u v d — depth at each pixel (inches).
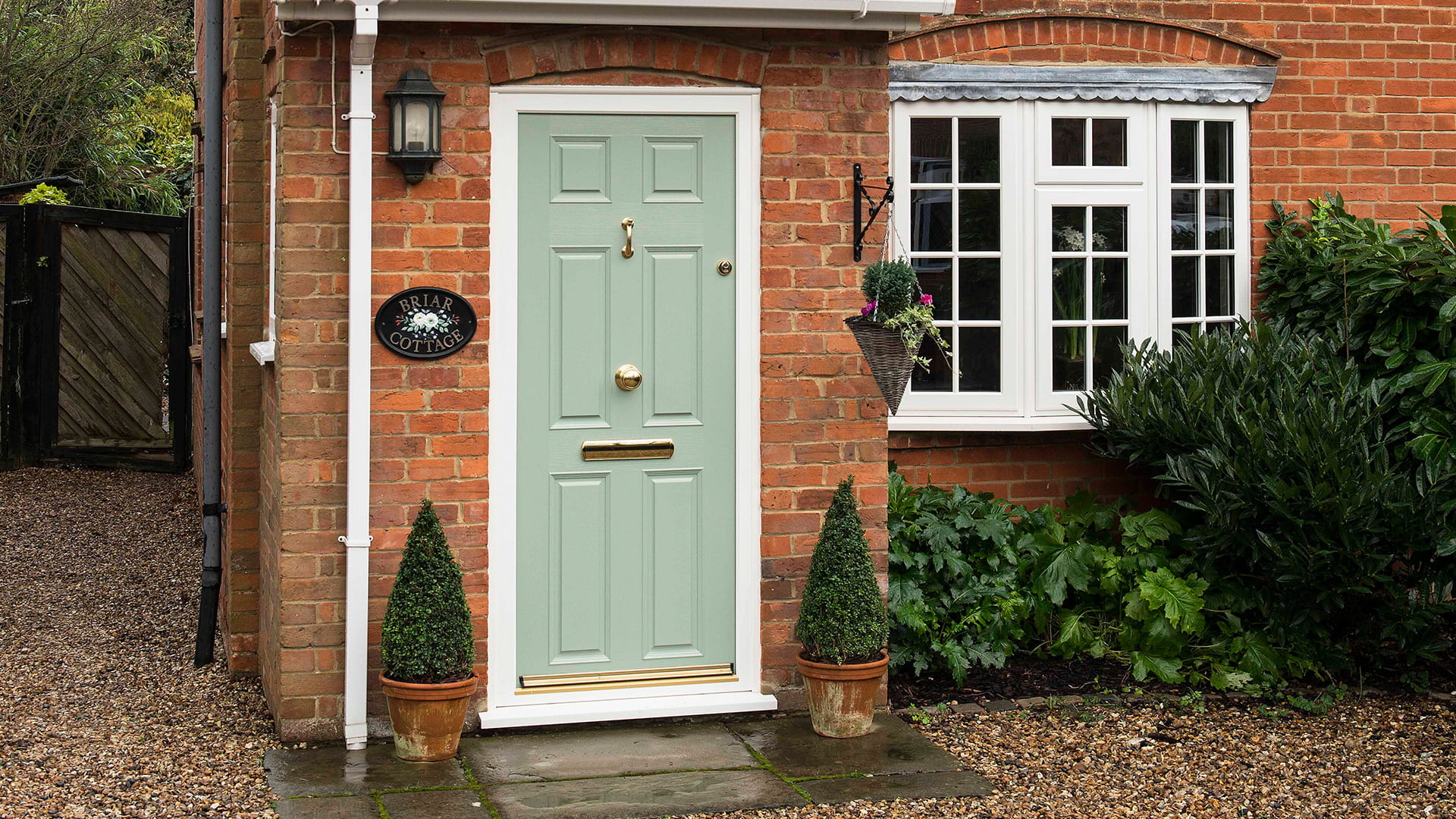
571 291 213.8
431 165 205.0
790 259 218.2
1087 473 278.4
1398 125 288.2
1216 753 210.7
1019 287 271.1
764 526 219.8
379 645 205.8
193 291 407.5
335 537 203.5
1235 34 280.2
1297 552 232.1
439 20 200.1
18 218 420.2
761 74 215.2
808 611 213.3
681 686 219.8
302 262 200.4
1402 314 250.1
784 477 220.1
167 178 607.2
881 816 181.3
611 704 215.0
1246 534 240.7
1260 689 237.8
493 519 211.5
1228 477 235.0
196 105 372.2
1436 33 288.7
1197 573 252.7
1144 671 239.6
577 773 194.4
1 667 249.6
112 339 436.5
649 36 211.3
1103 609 254.8
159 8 587.8
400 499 206.1
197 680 241.4
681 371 218.2
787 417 219.6
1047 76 270.1
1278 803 190.2
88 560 335.6
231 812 177.0
